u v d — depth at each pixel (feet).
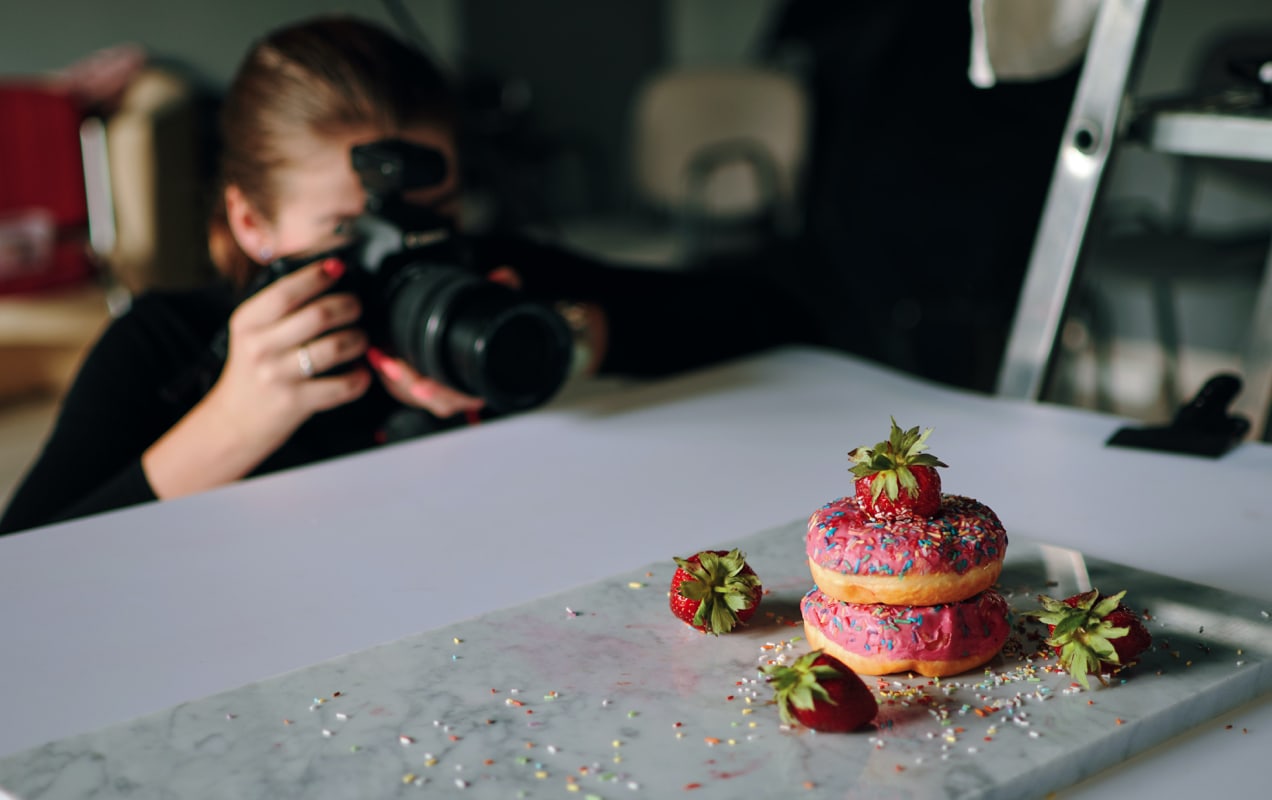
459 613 2.44
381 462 3.16
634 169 13.79
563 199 18.35
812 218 9.98
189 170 9.66
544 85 18.26
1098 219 3.32
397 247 3.21
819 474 3.02
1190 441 3.06
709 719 2.08
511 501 2.92
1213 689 2.10
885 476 2.21
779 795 1.90
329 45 3.74
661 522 2.79
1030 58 3.03
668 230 16.66
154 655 2.34
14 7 13.85
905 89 8.94
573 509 2.87
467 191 15.81
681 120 13.25
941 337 8.90
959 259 8.66
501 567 2.61
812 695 2.01
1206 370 11.47
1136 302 11.85
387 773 1.97
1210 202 11.11
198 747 2.04
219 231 4.27
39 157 10.64
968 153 8.50
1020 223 8.31
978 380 8.67
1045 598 2.21
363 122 3.69
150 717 2.11
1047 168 8.13
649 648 2.28
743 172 13.42
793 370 3.76
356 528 2.80
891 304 9.16
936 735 2.02
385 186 3.21
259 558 2.68
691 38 18.25
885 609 2.19
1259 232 8.09
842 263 9.48
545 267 5.24
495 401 3.09
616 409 3.49
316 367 3.20
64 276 8.55
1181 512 2.77
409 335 3.10
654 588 2.48
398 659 2.26
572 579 2.56
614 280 5.26
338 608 2.47
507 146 16.88
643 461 3.13
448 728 2.07
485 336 3.01
